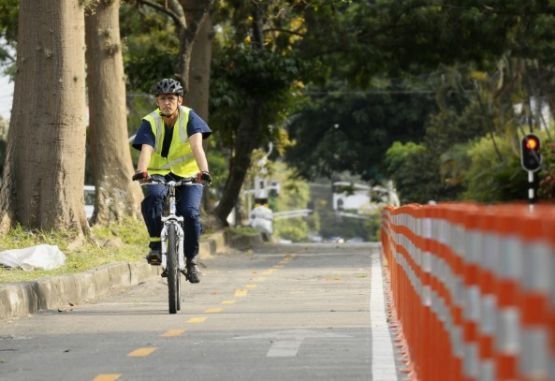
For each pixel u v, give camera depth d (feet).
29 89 140.26
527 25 274.77
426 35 277.44
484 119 447.01
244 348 69.97
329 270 156.76
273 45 275.39
